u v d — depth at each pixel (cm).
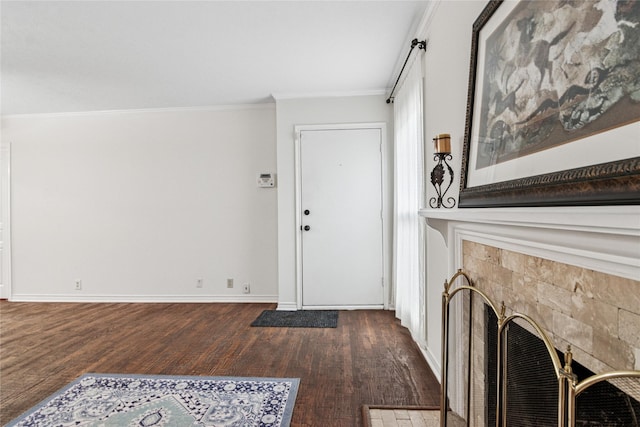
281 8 224
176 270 426
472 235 140
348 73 329
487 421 124
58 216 434
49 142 435
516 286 108
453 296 152
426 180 246
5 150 437
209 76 332
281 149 385
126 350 272
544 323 92
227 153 421
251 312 375
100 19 233
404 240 313
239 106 418
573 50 81
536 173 95
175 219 426
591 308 74
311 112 383
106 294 431
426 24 234
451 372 152
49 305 414
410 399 197
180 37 258
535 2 99
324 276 384
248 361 249
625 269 62
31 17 229
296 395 202
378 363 244
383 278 381
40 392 207
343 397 200
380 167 380
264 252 419
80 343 288
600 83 72
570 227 68
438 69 213
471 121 148
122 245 430
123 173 429
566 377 70
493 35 128
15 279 438
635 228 52
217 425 173
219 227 422
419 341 262
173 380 220
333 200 383
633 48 64
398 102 337
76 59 292
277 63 306
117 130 429
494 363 121
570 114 81
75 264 433
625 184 62
